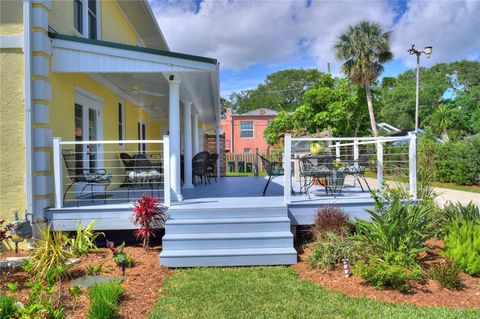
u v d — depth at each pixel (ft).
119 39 32.35
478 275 14.19
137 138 37.14
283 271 15.02
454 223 16.75
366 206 19.01
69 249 16.94
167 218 17.74
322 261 14.94
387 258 13.78
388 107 123.85
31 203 17.43
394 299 12.18
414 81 125.70
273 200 20.63
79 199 21.20
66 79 20.44
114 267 15.20
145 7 32.12
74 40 18.98
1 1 17.53
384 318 10.73
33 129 17.60
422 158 21.76
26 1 17.29
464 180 51.34
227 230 17.21
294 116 76.95
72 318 10.62
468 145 51.55
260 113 109.91
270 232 17.22
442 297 12.33
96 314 10.19
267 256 15.80
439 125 99.55
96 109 25.49
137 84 26.23
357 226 16.26
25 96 17.37
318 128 74.38
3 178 17.56
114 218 18.04
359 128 81.20
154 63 19.35
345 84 78.02
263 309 11.42
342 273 14.49
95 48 19.11
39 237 17.62
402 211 15.30
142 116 39.73
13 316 10.06
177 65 19.31
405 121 119.14
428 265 14.87
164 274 14.76
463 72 124.47
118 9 32.01
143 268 15.25
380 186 22.15
